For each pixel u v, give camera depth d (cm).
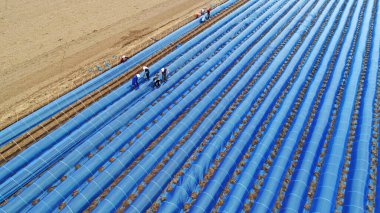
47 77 2231
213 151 1642
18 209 1320
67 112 1903
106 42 2745
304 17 3353
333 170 1527
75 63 2414
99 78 2145
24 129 1730
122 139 1700
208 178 1538
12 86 2119
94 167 1534
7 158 1577
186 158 1622
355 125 1886
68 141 1650
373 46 2675
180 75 2269
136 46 2628
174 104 2042
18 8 3312
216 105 2042
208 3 3719
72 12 3303
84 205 1352
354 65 2402
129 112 1881
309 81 2300
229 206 1360
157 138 1766
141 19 3241
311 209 1380
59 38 2781
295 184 1469
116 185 1451
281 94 2158
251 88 2167
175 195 1405
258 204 1374
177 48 2612
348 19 3347
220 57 2514
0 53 2494
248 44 2711
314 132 1764
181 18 3228
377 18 3234
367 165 1552
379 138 1778
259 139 1795
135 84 2059
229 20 3212
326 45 2797
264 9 3525
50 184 1452
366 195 1440
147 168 1539
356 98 2116
